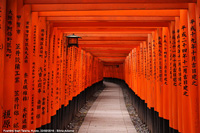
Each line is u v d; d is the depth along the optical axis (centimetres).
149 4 332
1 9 244
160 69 492
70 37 566
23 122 330
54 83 489
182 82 336
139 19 411
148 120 650
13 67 279
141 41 745
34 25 357
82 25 479
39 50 391
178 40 362
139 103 848
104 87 2433
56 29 498
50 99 460
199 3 283
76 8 342
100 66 2141
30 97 356
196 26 290
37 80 383
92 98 1429
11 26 279
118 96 1603
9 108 276
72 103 792
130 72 1227
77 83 897
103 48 1045
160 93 490
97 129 691
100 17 416
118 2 301
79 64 936
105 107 1108
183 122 332
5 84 275
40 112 391
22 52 304
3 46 248
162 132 482
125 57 1638
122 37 685
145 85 694
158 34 492
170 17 404
